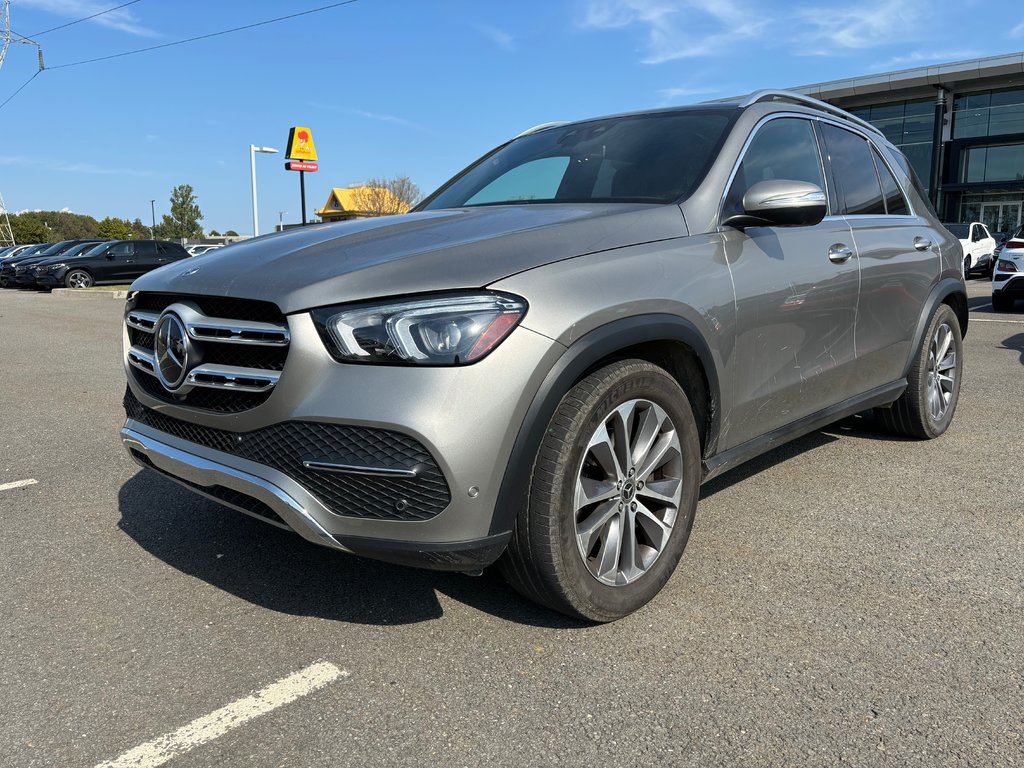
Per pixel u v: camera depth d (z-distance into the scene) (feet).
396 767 6.12
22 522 11.32
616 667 7.46
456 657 7.66
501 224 8.63
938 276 14.16
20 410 19.01
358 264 7.50
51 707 6.93
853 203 12.40
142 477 13.44
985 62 105.19
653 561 8.48
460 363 6.84
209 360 7.87
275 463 7.36
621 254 8.20
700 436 9.33
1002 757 6.12
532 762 6.16
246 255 8.45
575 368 7.30
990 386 20.12
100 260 76.79
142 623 8.39
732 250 9.39
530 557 7.54
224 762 6.19
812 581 9.18
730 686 7.13
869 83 113.50
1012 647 7.73
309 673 7.42
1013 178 109.70
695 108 11.37
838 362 11.46
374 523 7.05
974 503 11.65
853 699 6.91
